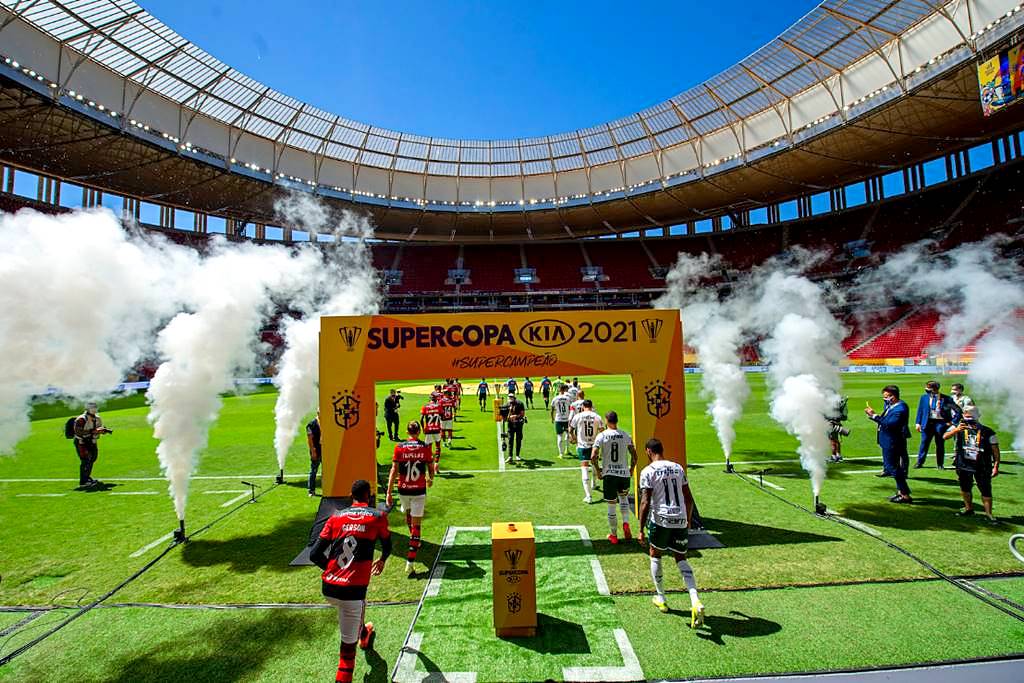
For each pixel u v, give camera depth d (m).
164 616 4.74
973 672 3.66
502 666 3.88
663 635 4.23
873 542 6.15
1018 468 9.80
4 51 20.83
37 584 5.44
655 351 7.34
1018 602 4.66
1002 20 20.73
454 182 43.44
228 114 31.41
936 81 23.98
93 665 3.99
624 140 38.94
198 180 34.03
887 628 4.26
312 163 37.75
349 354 7.26
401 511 7.97
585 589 5.10
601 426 8.20
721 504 7.84
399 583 5.38
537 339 7.30
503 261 52.47
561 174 42.94
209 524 7.41
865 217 42.94
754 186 39.22
